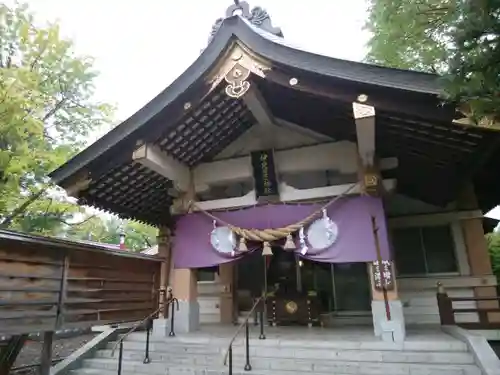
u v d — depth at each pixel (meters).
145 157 6.55
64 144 10.95
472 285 7.86
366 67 5.43
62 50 10.23
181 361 5.94
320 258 6.61
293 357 5.62
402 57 8.62
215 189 8.76
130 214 8.74
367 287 9.05
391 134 6.48
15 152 8.60
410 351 5.36
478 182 8.22
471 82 2.67
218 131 7.74
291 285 9.52
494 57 2.57
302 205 7.07
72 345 9.14
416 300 8.22
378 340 5.79
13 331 4.50
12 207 9.64
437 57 4.38
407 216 8.70
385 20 6.61
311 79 5.92
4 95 7.51
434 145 6.17
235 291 9.88
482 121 3.95
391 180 6.93
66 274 5.39
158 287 7.82
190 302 7.50
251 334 6.95
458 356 5.03
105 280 6.26
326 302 9.18
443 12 4.94
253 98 6.84
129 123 6.64
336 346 5.67
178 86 6.52
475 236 8.11
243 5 7.89
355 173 7.31
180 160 7.79
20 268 4.71
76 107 11.30
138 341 6.92
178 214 7.93
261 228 7.16
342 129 7.20
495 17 2.49
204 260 7.44
